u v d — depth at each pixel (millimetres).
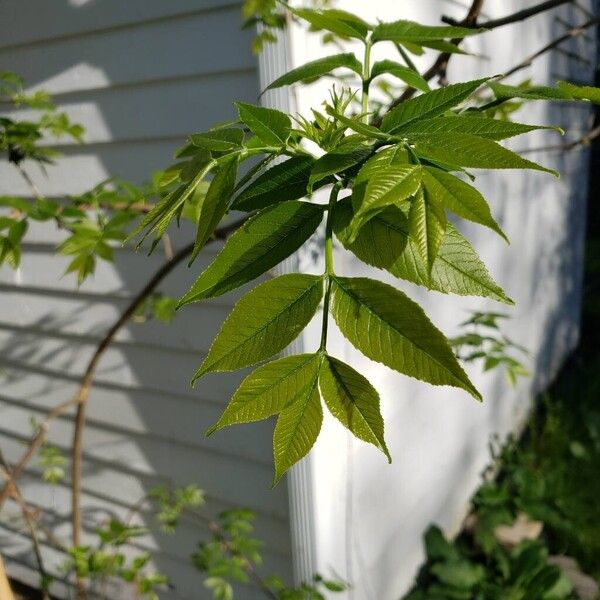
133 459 1290
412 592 1458
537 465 1946
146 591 1039
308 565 1090
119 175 1114
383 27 469
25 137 917
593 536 1644
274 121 339
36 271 1272
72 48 1094
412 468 1422
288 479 1072
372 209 233
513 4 1734
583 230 3049
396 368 241
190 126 1008
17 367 1391
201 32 958
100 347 980
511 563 1506
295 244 288
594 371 2732
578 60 2471
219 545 1073
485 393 1852
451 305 1532
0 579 559
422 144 254
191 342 1115
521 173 1982
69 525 1450
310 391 267
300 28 870
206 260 1055
